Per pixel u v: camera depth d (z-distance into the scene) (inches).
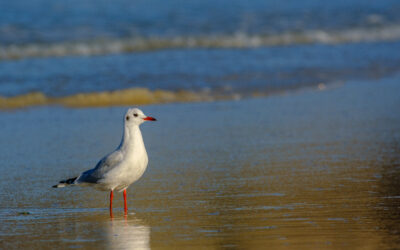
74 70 950.4
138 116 353.4
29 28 1301.7
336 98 764.6
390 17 1509.6
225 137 567.2
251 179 417.7
